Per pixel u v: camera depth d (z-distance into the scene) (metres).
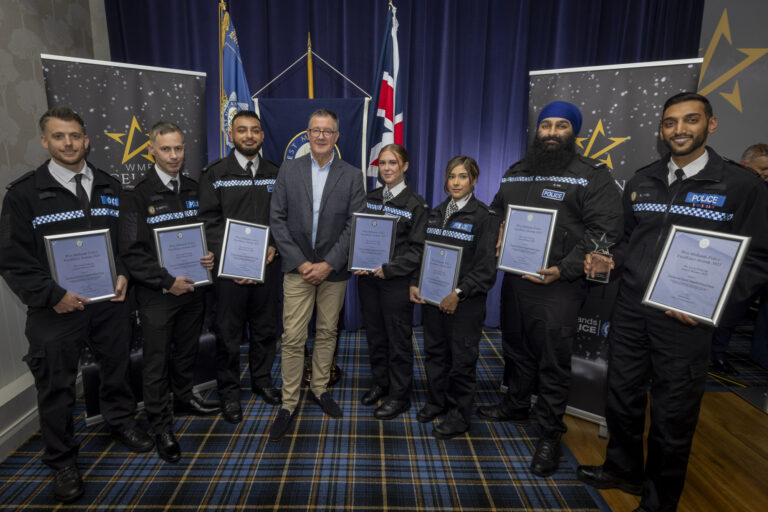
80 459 1.99
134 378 2.38
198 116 2.55
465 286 1.95
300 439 2.17
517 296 2.07
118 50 3.26
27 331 1.73
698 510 1.75
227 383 2.35
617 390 1.76
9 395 2.11
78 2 2.91
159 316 2.00
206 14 3.24
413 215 2.23
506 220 2.03
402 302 2.23
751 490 1.88
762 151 2.92
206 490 1.81
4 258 1.60
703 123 1.46
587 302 2.27
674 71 2.12
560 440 2.10
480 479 1.91
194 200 2.17
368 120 3.09
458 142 3.61
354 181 2.20
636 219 1.72
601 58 3.51
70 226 1.77
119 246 1.90
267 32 3.30
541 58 3.48
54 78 2.13
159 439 2.02
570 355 1.95
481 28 3.40
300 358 2.23
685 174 1.57
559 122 1.93
